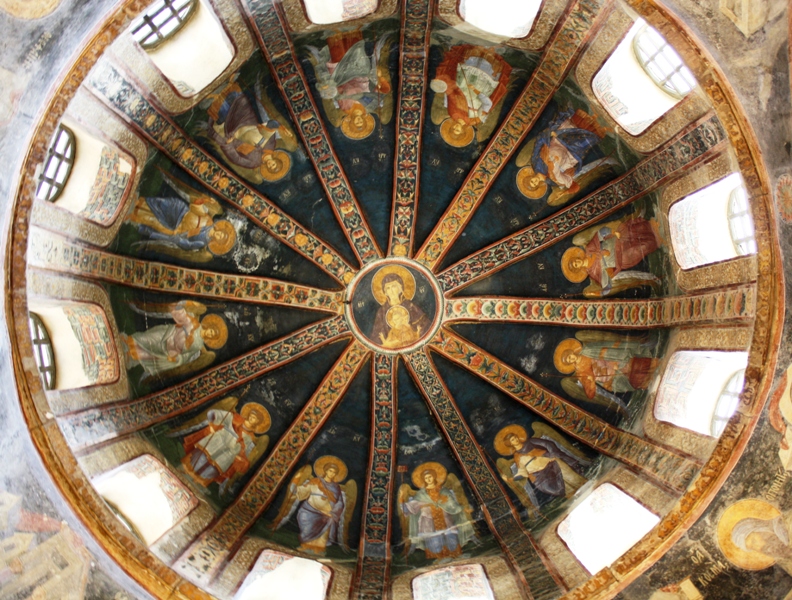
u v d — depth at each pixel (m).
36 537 9.60
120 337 12.42
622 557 10.70
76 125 10.49
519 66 12.71
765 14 9.34
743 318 10.70
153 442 12.52
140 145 11.87
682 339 12.24
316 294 14.64
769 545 10.25
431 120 13.78
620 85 11.73
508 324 14.41
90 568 9.90
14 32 8.73
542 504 13.11
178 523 11.66
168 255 13.31
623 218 13.29
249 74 12.53
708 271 11.60
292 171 13.97
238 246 14.00
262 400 14.12
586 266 13.88
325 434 14.34
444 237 14.55
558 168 13.59
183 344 13.55
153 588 10.12
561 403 13.77
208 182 13.34
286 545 12.73
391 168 14.24
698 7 9.66
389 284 14.73
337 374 14.62
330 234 14.53
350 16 11.99
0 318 9.36
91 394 11.45
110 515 10.15
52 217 10.63
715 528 10.45
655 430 12.17
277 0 11.23
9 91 8.80
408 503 13.77
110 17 9.55
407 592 12.02
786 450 10.20
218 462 13.28
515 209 14.16
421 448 14.30
